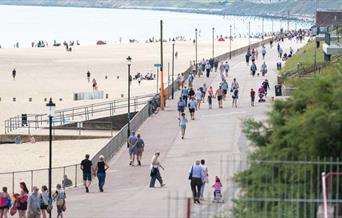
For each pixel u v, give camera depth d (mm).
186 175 93688
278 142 51281
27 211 75375
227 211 55594
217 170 93562
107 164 101812
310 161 47688
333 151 49781
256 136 54719
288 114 53844
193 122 135875
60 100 192750
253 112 143375
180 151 109438
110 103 171000
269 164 49531
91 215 76125
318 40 188125
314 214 46906
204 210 61719
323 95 51781
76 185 94000
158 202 80188
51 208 77500
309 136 49875
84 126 153000
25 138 143000
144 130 129750
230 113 144750
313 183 48219
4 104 185750
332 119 49719
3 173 101188
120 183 92438
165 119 142000
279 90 150500
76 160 121562
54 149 132500
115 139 113000
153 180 87750
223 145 111312
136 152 102188
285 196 47438
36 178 106438
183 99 151625
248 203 48938
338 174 45562
